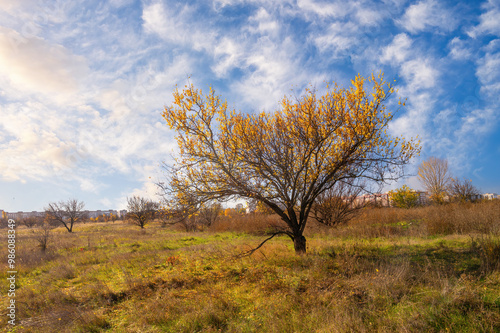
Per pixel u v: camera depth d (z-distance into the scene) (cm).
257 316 508
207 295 637
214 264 945
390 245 965
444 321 387
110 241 1955
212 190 902
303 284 639
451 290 466
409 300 473
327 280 631
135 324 543
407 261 673
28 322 616
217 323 507
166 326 516
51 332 546
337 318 430
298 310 502
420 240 1021
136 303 655
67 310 631
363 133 834
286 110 917
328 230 1495
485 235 823
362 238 1252
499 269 554
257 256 968
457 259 673
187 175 905
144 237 2239
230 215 2828
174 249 1487
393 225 1586
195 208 916
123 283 819
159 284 777
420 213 1930
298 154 916
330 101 884
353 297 522
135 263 1080
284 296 573
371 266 711
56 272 1023
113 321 581
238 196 935
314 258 818
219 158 894
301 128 877
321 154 938
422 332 366
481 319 378
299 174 948
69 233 3008
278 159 883
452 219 1227
